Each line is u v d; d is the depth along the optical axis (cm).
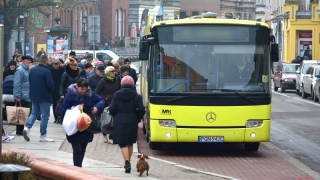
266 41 2267
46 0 8381
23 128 2488
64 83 2812
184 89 2227
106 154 2161
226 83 2233
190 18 2416
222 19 2267
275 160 2236
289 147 2597
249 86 2236
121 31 14525
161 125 2223
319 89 5006
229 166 2091
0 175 1052
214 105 2216
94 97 1683
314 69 5331
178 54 2247
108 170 1853
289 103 5003
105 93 2439
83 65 2906
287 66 6550
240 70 2247
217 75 2236
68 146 2267
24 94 2391
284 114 4072
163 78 2236
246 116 2223
